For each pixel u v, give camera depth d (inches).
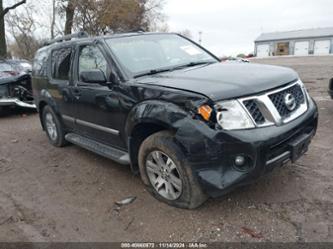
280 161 118.4
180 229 120.3
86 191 157.8
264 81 122.6
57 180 174.2
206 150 112.4
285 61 917.2
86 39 180.5
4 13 737.0
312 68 628.1
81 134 196.1
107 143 171.0
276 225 117.2
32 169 193.8
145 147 134.5
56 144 230.4
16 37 937.5
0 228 131.6
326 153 174.4
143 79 143.3
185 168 120.6
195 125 113.8
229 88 115.6
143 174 142.9
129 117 140.0
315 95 335.0
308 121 130.8
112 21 1005.2
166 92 124.2
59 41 225.9
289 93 127.2
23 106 348.5
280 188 141.2
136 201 142.8
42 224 132.3
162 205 136.9
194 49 187.8
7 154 226.7
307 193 135.5
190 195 123.6
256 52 2719.0
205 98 112.6
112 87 150.2
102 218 132.9
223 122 111.4
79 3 911.0
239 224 119.7
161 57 168.7
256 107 115.7
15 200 155.3
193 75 136.3
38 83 231.9
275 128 115.4
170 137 124.0
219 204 133.1
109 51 157.8
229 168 113.2
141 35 179.0
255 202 132.5
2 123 334.0
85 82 158.7
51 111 221.0
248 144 109.7
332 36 2433.6
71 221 132.8
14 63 382.9
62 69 199.6
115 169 181.0
